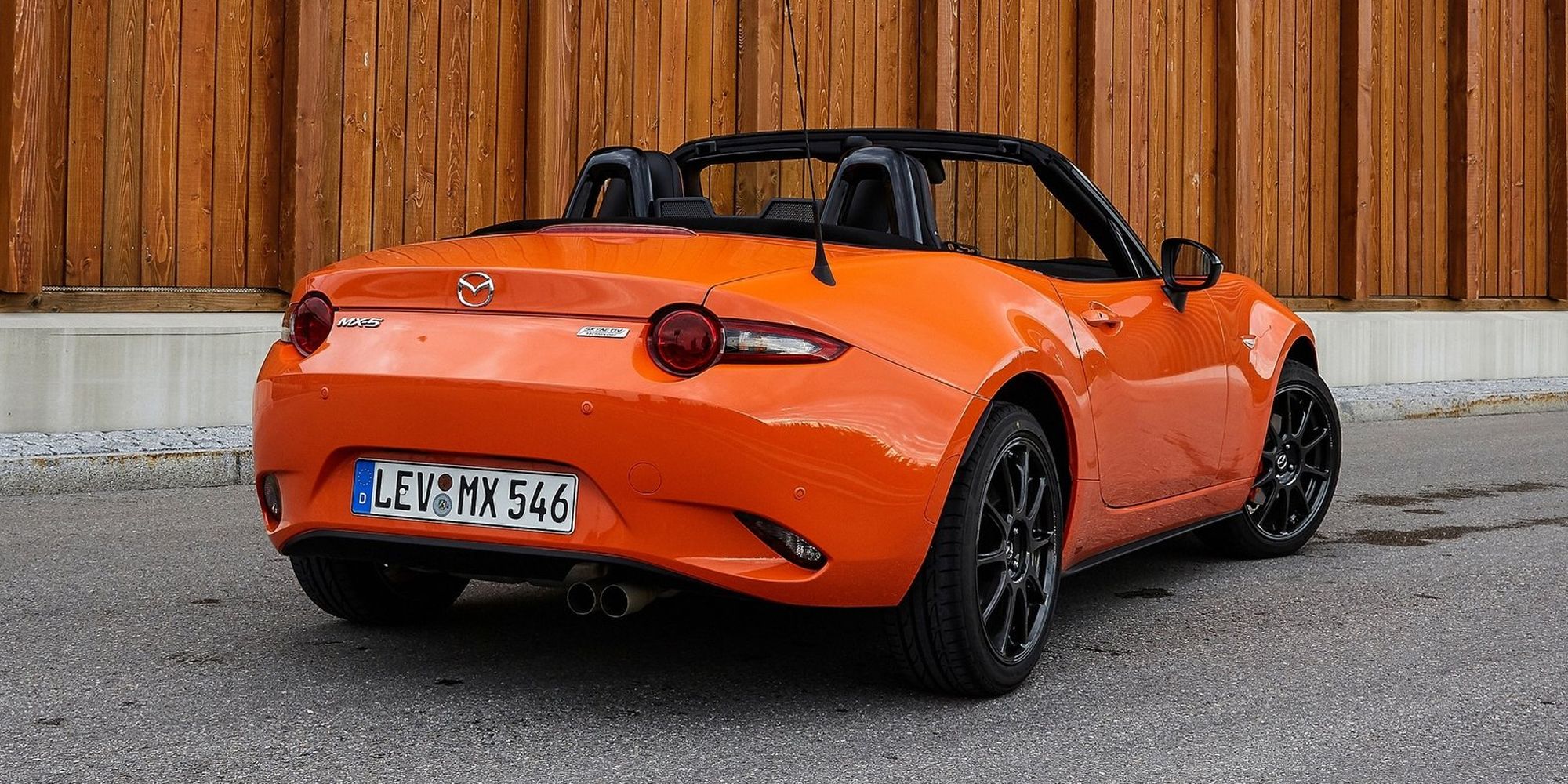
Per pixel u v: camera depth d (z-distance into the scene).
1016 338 3.06
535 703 2.90
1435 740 2.78
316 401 2.80
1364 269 13.27
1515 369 13.27
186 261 7.41
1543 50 15.08
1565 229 15.05
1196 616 3.87
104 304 7.01
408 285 2.81
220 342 7.03
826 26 9.76
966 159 3.72
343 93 7.88
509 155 8.68
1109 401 3.42
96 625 3.52
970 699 3.00
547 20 8.54
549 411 2.61
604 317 2.66
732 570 2.62
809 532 2.63
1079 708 2.96
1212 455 4.09
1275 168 12.70
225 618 3.62
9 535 4.70
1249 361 4.32
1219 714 2.93
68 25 6.93
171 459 5.96
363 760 2.54
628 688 3.03
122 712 2.81
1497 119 14.58
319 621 3.60
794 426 2.60
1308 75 12.98
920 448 2.74
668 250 2.88
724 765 2.54
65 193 6.97
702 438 2.56
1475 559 4.75
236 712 2.82
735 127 9.58
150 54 7.23
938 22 10.19
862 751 2.64
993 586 3.01
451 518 2.71
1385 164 13.63
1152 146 11.72
